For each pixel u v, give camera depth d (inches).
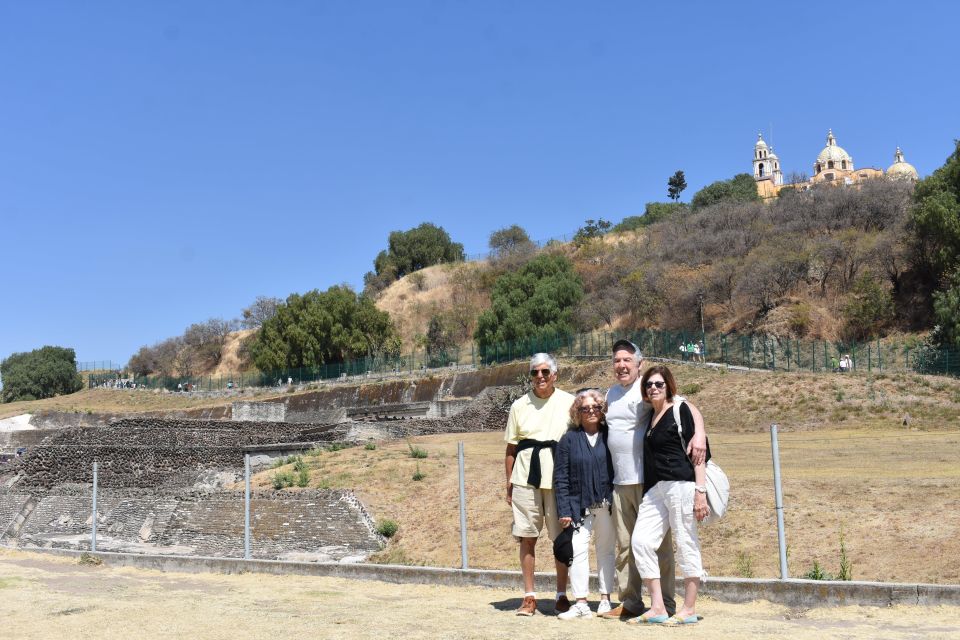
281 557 1357.0
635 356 394.0
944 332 2445.9
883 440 1540.4
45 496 1905.8
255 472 1990.7
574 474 396.2
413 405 2829.7
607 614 397.4
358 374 4175.7
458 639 354.0
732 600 442.6
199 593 524.1
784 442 1620.3
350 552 1328.7
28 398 5413.4
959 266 2615.7
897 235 3043.8
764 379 2180.1
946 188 3002.0
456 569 547.5
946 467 1206.9
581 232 5374.0
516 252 5270.7
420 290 5487.2
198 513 1569.9
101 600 496.7
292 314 4616.1
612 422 393.7
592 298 3949.3
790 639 336.2
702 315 3294.8
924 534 896.9
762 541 967.0
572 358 3110.2
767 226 4001.0
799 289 3189.0
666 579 404.5
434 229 6505.9
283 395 4020.7
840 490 1104.2
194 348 6166.3
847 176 7057.1
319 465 1803.6
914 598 401.1
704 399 2162.9
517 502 416.2
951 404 1817.2
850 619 386.3
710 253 3954.2
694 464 370.3
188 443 2399.1
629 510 398.0
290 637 370.3
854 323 2849.4
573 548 395.5
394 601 475.8
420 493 1503.4
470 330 4731.8
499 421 2409.0
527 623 387.9
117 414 3919.8
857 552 888.3
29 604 487.5
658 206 5615.2
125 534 1624.0
